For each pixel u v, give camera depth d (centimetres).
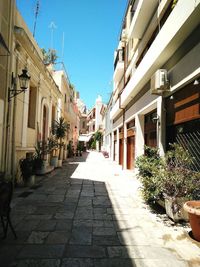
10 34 883
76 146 3906
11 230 498
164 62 877
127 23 1791
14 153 968
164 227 538
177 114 789
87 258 391
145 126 1324
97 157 3338
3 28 843
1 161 856
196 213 454
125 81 1888
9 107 901
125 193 892
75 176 1328
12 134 952
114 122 2683
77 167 1852
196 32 639
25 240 453
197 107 655
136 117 1385
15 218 580
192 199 566
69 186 1018
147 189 691
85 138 5722
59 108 2170
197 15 593
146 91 1154
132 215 622
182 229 526
